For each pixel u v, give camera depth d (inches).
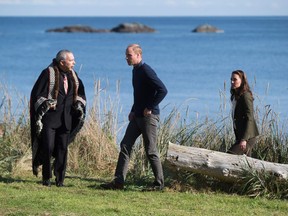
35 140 898.7
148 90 871.7
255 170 879.1
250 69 3853.3
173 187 911.7
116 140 1143.0
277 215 777.6
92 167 1066.1
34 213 735.7
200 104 2103.8
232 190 895.1
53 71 879.1
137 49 871.7
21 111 1240.8
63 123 898.7
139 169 1001.5
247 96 901.8
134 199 840.9
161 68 3998.5
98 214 743.7
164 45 6943.9
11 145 1079.0
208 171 887.1
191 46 6722.4
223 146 1032.2
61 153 906.7
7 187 887.1
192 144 1043.9
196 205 816.3
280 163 976.3
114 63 4180.6
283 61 4485.7
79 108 894.4
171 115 1074.7
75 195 850.8
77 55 5078.7
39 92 876.0
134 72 880.9
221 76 3420.3
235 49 6077.8
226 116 1120.8
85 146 1092.5
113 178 975.0
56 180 916.0
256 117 1058.7
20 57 4830.2
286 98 2199.8
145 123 879.1
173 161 895.7
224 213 778.8
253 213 783.7
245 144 900.6
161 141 1029.2
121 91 2420.0
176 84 2997.0
